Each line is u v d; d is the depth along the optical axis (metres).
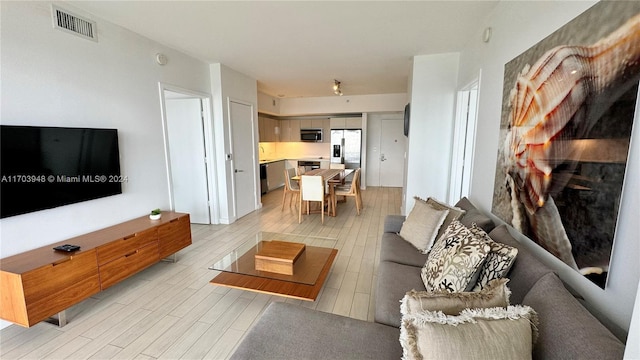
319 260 2.53
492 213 2.28
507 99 2.01
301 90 6.44
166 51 3.32
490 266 1.42
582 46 1.20
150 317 2.12
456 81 3.72
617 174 0.99
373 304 2.28
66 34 2.28
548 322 0.94
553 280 1.10
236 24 2.73
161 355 1.76
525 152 1.70
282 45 3.34
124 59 2.79
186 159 4.38
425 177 4.01
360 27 2.81
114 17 2.54
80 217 2.42
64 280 1.93
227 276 2.29
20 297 1.72
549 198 1.42
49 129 2.15
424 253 2.24
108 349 1.80
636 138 0.92
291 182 5.75
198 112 4.20
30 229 2.08
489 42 2.48
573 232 1.23
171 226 2.88
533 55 1.64
